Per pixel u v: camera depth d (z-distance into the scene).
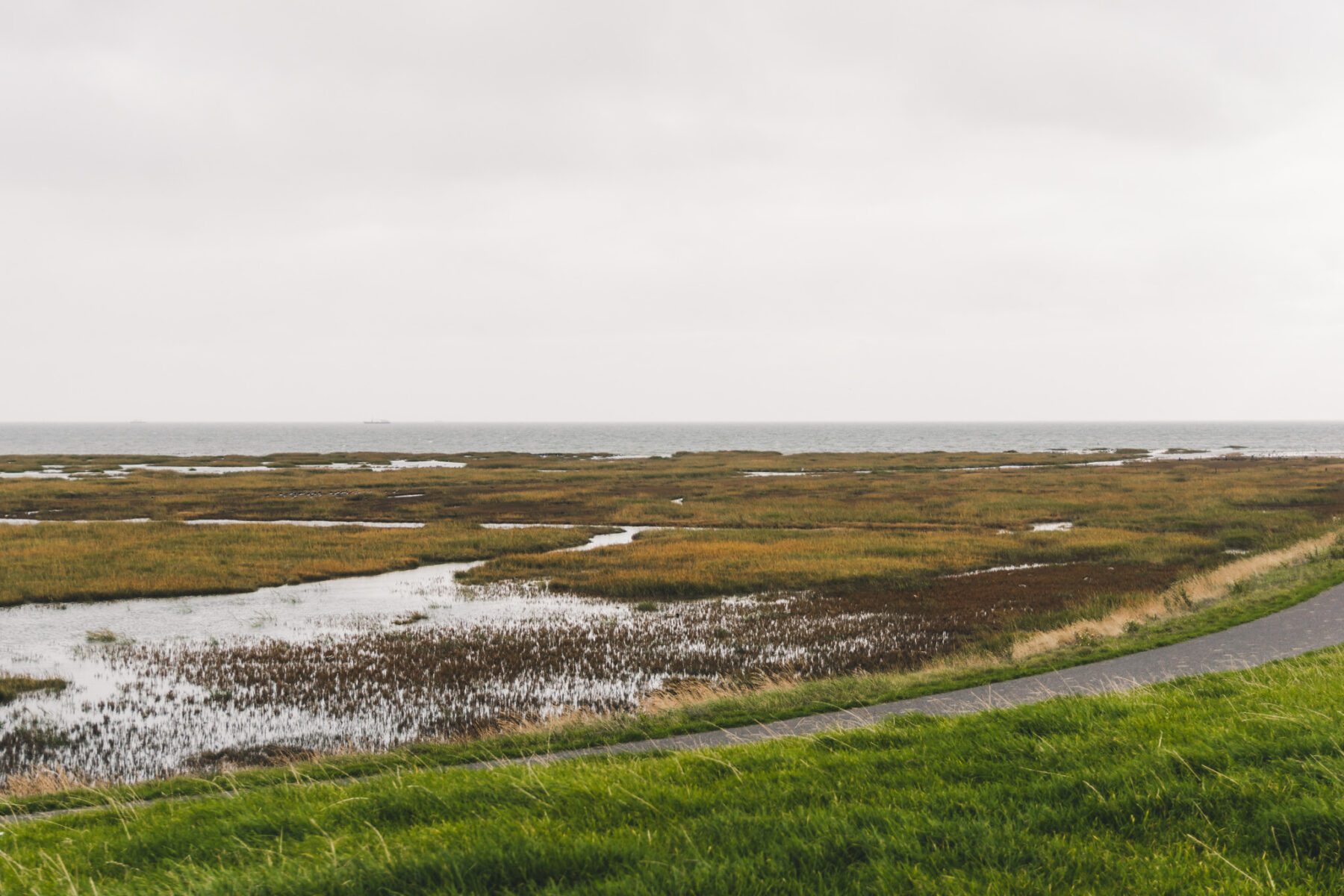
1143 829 5.03
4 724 16.33
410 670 19.84
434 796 6.38
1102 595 26.28
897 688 13.05
